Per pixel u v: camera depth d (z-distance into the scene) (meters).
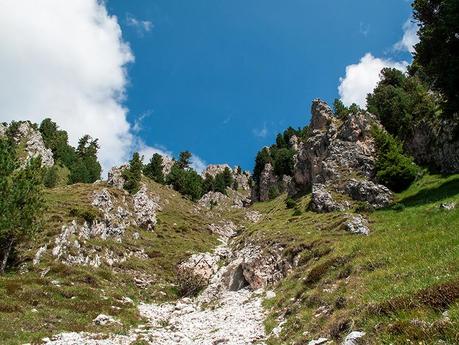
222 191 186.88
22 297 35.22
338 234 44.78
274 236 53.12
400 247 24.53
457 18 47.97
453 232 23.48
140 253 67.62
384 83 101.12
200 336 28.25
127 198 91.81
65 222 60.41
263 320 28.64
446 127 57.75
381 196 57.66
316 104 102.00
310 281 28.33
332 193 65.69
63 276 46.47
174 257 68.81
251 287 44.97
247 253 51.97
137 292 49.56
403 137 71.00
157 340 27.83
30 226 47.41
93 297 40.38
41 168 52.12
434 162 60.16
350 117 79.06
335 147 76.50
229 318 32.88
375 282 20.23
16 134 179.00
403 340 11.09
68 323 30.59
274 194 147.12
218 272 53.59
